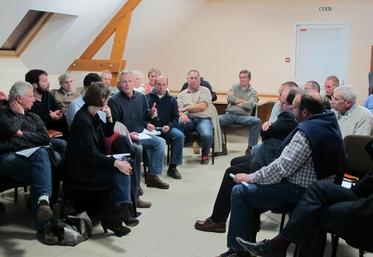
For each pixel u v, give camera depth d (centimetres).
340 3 712
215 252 297
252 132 589
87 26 576
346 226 225
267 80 773
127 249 299
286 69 758
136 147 400
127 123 425
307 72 747
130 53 730
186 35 812
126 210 317
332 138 252
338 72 729
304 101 260
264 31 762
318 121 254
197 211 374
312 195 238
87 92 317
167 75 832
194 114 548
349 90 358
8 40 539
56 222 307
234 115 601
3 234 317
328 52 730
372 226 219
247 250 263
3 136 318
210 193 424
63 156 361
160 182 437
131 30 671
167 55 830
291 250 297
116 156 325
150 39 748
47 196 304
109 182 319
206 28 797
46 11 499
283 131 296
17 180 316
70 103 417
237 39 781
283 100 304
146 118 459
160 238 318
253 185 268
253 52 775
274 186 263
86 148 311
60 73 621
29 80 410
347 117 364
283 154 256
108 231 328
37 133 333
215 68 803
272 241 252
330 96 465
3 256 283
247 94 611
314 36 735
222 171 506
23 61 571
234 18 777
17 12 467
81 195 335
